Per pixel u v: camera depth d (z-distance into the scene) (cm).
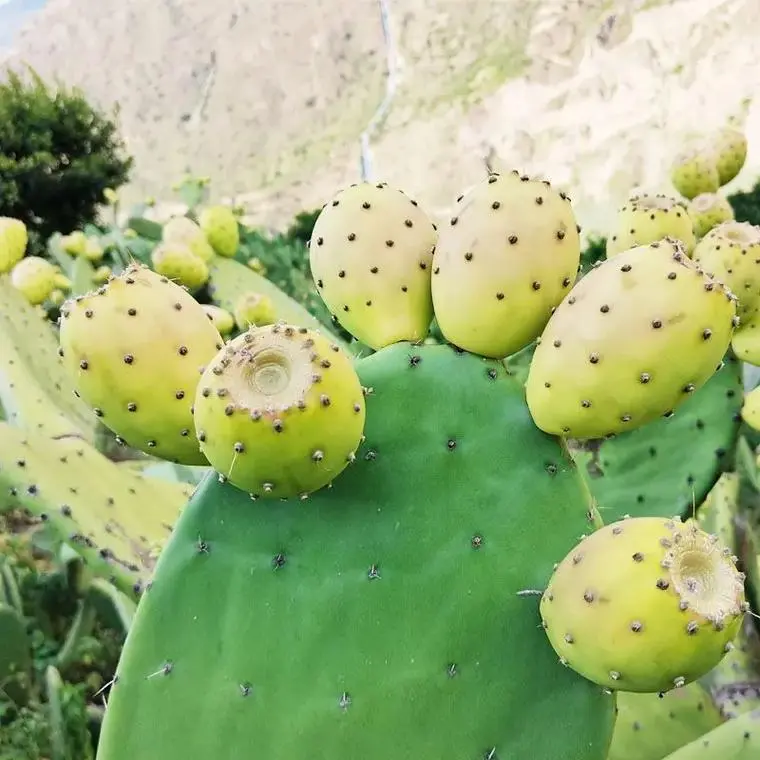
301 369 27
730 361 58
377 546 33
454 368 34
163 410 31
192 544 33
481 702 33
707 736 49
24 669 82
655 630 25
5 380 73
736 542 76
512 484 34
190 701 33
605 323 28
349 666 32
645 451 60
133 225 119
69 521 56
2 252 89
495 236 31
